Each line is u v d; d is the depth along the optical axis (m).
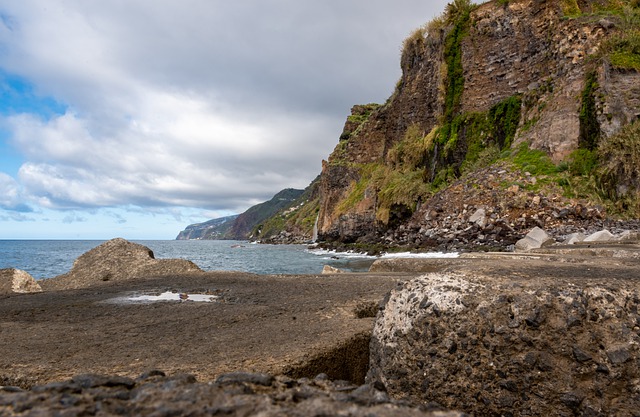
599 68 20.11
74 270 11.09
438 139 29.97
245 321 4.60
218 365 3.00
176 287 7.73
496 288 2.96
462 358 2.84
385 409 1.36
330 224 44.97
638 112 18.48
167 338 3.86
